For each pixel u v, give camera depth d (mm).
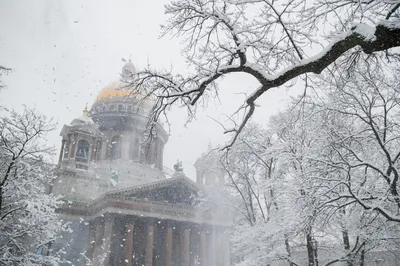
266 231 21641
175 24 9523
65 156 53625
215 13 8758
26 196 24266
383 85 14789
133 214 45062
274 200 22719
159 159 69375
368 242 16422
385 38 6516
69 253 45969
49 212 26016
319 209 13445
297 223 15961
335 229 18453
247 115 9867
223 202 34594
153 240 50719
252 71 8273
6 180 22734
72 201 48688
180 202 50594
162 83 9492
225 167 27062
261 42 9594
